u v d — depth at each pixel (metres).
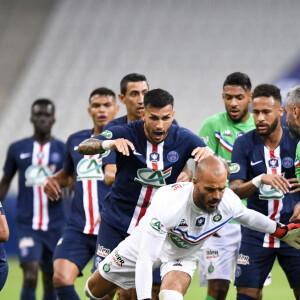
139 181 20.53
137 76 24.27
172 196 17.16
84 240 24.89
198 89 77.50
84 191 25.31
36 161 31.36
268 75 78.25
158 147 20.28
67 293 23.41
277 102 21.83
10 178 31.91
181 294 17.66
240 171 22.30
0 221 18.64
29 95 78.38
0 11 91.25
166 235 18.27
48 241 30.56
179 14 88.19
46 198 30.81
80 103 76.62
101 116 26.44
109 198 21.67
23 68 82.75
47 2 92.31
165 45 83.94
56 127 72.88
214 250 25.38
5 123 74.25
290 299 32.69
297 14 85.81
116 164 20.73
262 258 22.64
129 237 19.05
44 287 29.98
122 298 22.33
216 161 16.50
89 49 84.75
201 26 85.81
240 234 25.78
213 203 16.67
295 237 18.81
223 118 26.77
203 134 26.98
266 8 86.69
